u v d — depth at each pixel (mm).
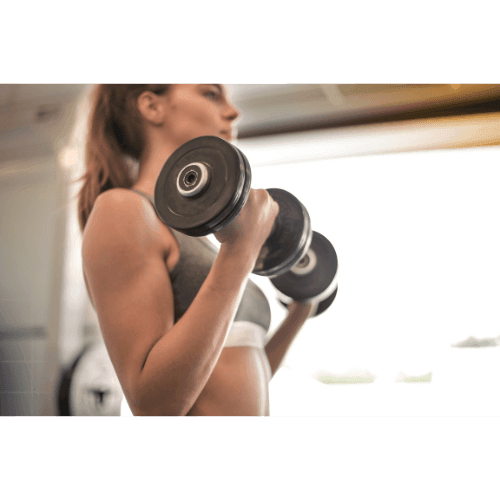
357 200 1860
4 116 2035
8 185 1983
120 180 1897
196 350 1614
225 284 1625
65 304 1886
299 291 1817
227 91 1952
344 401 1771
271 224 1709
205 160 1559
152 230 1784
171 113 1938
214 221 1497
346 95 1918
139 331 1676
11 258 1942
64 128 1979
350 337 1793
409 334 1782
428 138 1865
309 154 1900
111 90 1976
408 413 1752
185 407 1640
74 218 1918
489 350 1748
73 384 1835
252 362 1762
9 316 1913
